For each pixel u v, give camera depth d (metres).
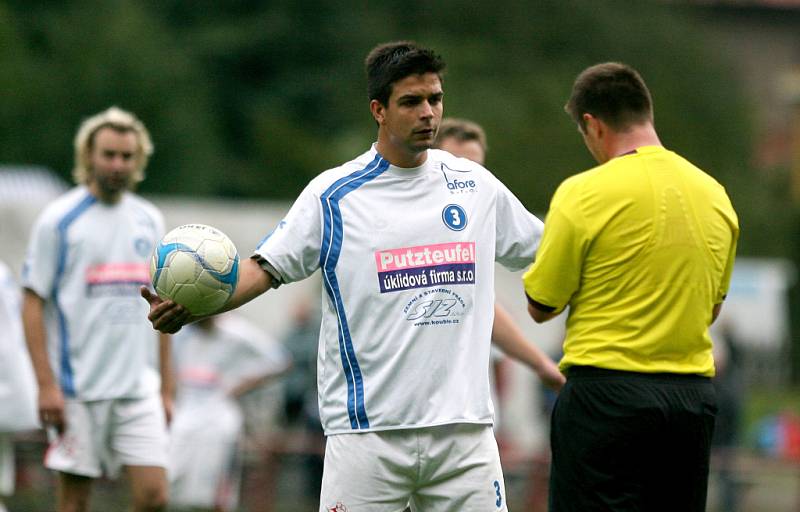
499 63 148.50
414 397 18.38
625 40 161.50
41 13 148.00
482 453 18.73
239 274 18.00
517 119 127.50
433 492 18.77
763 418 87.75
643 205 19.03
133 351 26.75
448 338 18.58
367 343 18.48
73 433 26.50
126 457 26.61
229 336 39.81
